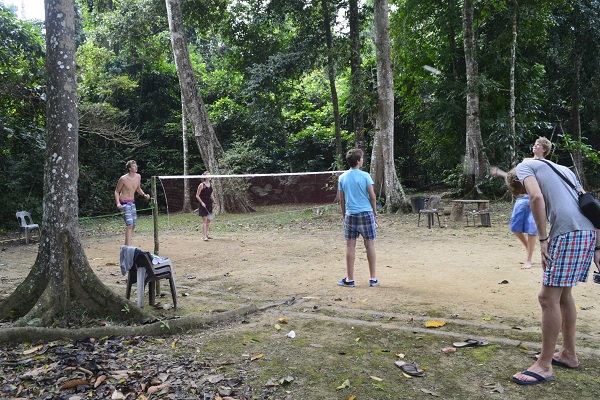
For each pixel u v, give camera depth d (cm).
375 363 362
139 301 517
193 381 333
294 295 585
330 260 815
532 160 347
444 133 2122
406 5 2041
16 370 361
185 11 2155
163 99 2486
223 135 2525
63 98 491
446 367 353
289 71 2092
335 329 445
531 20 1842
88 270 493
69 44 495
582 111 2425
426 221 1355
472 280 632
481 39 2028
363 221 615
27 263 899
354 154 621
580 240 320
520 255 803
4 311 479
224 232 1265
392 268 729
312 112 2706
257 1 2095
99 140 2259
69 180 493
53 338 418
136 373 345
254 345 405
